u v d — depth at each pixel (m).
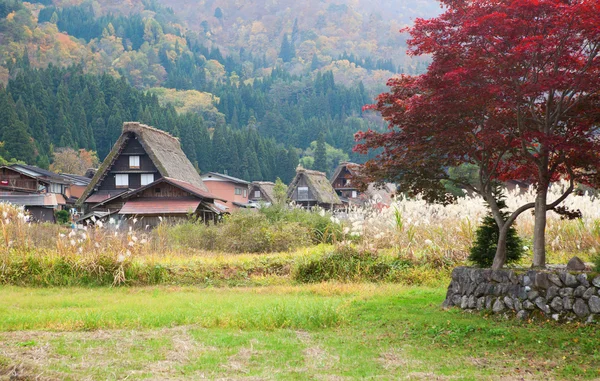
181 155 44.66
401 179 10.49
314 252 17.58
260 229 21.83
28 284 14.52
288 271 16.02
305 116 133.62
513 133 9.71
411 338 8.45
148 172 39.12
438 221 17.28
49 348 7.41
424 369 6.84
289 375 6.54
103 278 14.80
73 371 6.48
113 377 6.32
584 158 9.03
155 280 15.09
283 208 26.19
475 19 8.72
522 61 8.70
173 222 30.36
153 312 10.28
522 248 12.05
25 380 6.14
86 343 7.75
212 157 85.75
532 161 10.20
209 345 7.88
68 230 19.67
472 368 6.86
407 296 12.18
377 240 17.58
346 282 14.93
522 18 8.48
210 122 119.94
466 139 10.09
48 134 75.44
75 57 139.50
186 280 15.21
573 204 15.43
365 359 7.30
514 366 6.93
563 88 8.59
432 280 14.30
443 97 8.88
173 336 8.36
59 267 14.90
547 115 9.34
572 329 8.34
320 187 53.06
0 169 45.88
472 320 9.25
